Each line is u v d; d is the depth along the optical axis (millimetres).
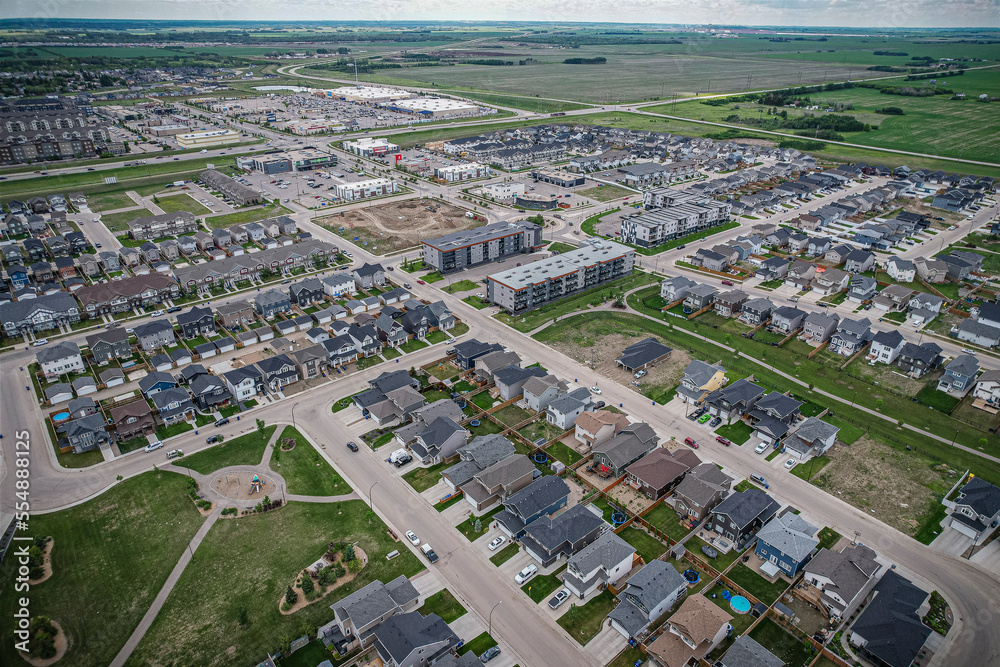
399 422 95625
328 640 61438
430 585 68438
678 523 77688
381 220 187750
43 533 75000
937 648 61125
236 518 77500
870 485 83312
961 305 133500
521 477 81500
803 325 122312
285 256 151250
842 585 65062
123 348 111875
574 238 174625
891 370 110562
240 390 100875
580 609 65938
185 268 142875
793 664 60062
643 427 90438
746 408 97312
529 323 127125
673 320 128625
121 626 63562
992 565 70875
